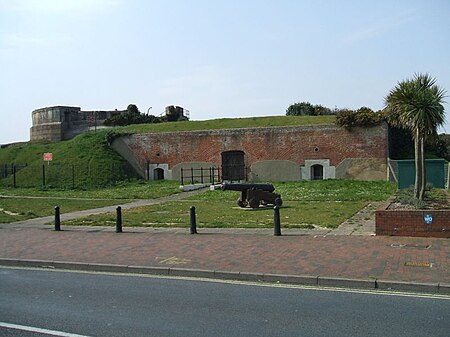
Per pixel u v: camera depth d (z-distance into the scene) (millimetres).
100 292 9430
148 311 8016
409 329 6832
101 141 48156
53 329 7164
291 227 16547
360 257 11438
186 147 45250
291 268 10609
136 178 45656
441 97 18312
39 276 11172
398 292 8961
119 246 14164
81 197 34250
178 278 10594
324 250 12406
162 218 20422
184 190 36344
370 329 6863
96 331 7035
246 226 17094
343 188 33906
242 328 7043
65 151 48156
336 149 40969
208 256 12211
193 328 7090
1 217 22578
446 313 7598
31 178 44844
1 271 11875
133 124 55688
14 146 58125
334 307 8047
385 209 14680
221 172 44219
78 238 15969
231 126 45906
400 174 29922
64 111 59000
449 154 46375
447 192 22609
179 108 63156
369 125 39938
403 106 18141
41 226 19297
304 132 41938
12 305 8570
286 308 8039
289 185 37438
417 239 13484
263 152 43062
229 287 9656
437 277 9438
